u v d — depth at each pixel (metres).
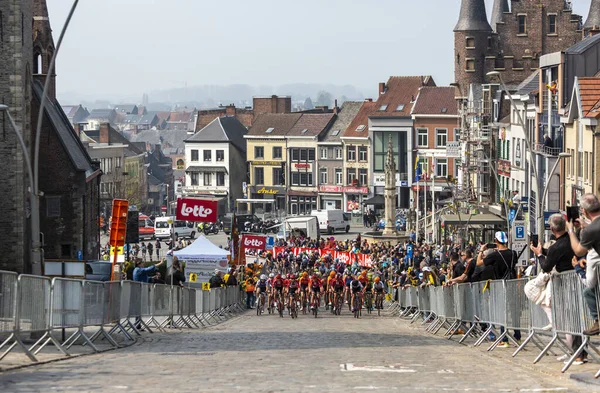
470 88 144.25
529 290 23.17
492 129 127.94
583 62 88.50
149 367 21.70
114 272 64.12
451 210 121.44
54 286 26.64
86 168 104.19
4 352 26.03
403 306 64.25
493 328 29.81
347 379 19.02
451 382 18.42
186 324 47.84
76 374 20.08
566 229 21.50
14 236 69.06
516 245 59.12
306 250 113.12
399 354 26.20
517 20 147.00
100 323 30.77
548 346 22.39
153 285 40.56
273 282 65.00
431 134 181.00
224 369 21.19
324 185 197.00
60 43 42.00
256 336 37.19
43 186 98.50
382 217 184.38
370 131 187.12
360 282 66.19
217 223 190.75
